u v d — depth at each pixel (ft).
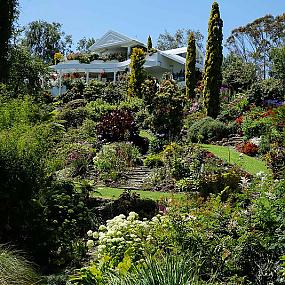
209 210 19.97
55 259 26.04
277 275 16.19
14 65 60.29
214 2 80.33
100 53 141.08
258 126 62.59
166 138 62.75
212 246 17.39
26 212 27.55
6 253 20.01
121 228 21.16
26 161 28.91
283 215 18.03
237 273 16.92
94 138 62.49
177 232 18.22
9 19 53.01
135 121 66.54
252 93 82.43
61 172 45.21
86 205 34.04
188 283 13.47
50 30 193.06
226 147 61.72
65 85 116.88
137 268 14.70
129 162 53.57
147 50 126.72
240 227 18.16
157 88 77.71
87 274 15.69
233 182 39.40
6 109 36.37
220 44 80.02
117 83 107.86
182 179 44.37
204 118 71.61
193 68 99.25
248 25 155.33
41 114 44.09
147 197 38.60
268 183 20.89
